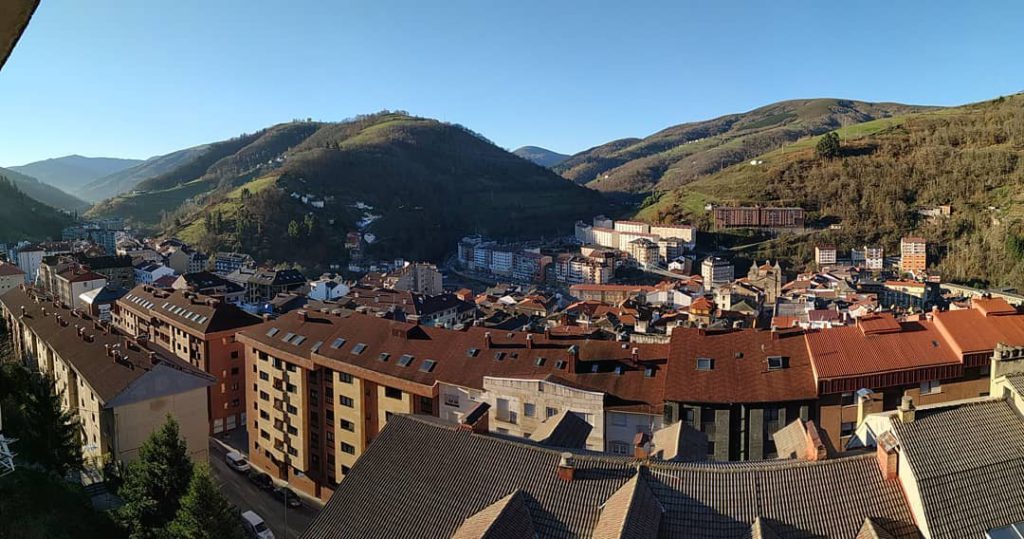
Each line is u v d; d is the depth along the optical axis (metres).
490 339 76.44
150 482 56.88
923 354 64.06
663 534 32.38
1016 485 31.77
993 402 36.31
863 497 32.88
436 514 35.34
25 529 50.72
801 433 42.88
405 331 79.94
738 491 33.81
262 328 92.50
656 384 65.94
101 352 86.44
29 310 122.25
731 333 69.38
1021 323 66.94
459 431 40.47
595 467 36.22
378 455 40.34
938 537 29.88
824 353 63.88
